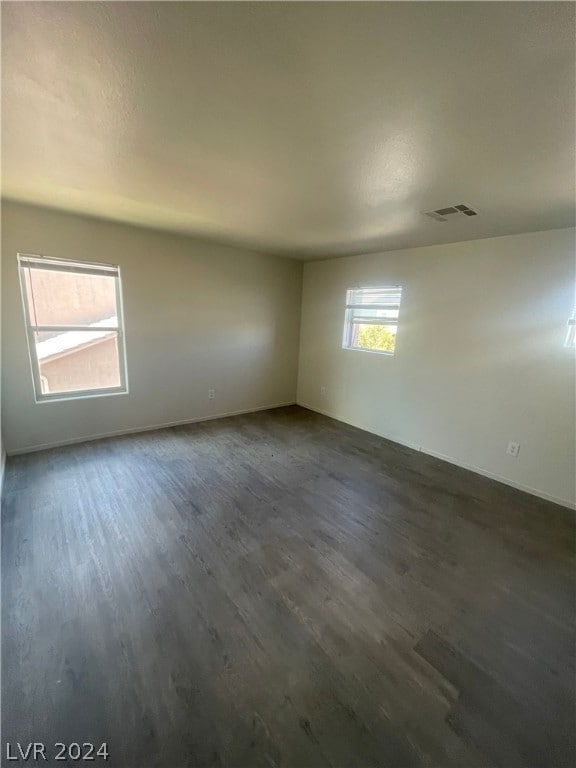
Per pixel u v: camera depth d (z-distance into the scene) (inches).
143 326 151.4
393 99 48.0
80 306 135.6
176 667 55.3
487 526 98.2
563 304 107.0
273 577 75.5
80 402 140.6
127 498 104.3
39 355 129.7
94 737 45.9
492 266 122.3
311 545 86.8
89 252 130.5
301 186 82.6
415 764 44.7
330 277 188.2
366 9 33.8
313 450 148.2
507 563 83.6
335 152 64.7
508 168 67.2
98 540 85.0
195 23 36.6
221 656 57.5
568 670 58.0
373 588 73.8
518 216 95.3
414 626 65.1
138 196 96.5
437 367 142.5
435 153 62.9
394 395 160.7
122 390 153.3
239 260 177.0
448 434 140.8
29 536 85.5
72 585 70.8
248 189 86.4
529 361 115.6
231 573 76.0
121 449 139.0
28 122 57.5
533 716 50.8
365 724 48.8
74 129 59.7
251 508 102.1
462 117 51.4
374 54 39.6
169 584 72.2
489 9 33.0
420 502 109.7
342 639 61.6
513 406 120.7
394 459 141.9
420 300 146.3
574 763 45.4
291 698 51.6
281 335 203.9
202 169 75.5
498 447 125.6
